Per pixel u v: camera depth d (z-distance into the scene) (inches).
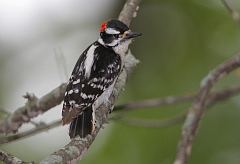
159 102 444.1
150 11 583.8
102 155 516.4
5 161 327.9
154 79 558.6
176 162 312.8
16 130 388.5
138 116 518.9
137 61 422.0
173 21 578.6
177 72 558.6
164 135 514.6
